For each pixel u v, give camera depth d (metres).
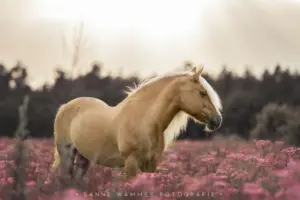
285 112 45.62
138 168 15.05
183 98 15.15
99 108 16.98
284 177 10.64
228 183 11.87
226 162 15.91
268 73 160.62
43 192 11.05
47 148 26.75
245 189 9.77
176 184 11.68
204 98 15.21
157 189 10.68
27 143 9.87
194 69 16.02
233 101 111.50
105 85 113.88
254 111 109.75
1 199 10.14
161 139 15.30
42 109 93.06
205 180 11.70
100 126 16.02
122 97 109.50
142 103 15.38
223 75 161.75
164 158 21.78
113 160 16.02
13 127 97.31
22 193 10.05
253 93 124.88
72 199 8.38
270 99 141.25
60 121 18.22
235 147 25.55
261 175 12.85
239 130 107.75
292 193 9.04
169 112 15.26
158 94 15.44
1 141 33.06
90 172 13.34
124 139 15.05
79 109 17.53
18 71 126.62
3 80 123.12
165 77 15.78
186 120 16.11
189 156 20.00
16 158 9.89
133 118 15.10
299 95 141.62
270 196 9.59
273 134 43.66
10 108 98.12
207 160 16.06
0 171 12.95
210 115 15.09
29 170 14.02
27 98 9.25
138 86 16.16
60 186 11.12
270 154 16.67
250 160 14.89
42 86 101.25
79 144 16.83
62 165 11.34
